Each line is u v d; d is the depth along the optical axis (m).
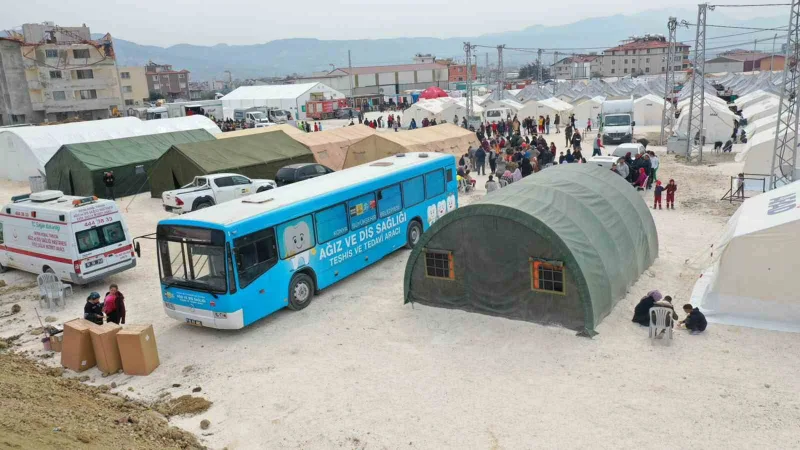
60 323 14.44
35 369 11.89
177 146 27.25
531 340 12.06
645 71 155.00
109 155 30.09
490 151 30.88
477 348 11.92
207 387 11.06
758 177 25.80
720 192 24.88
